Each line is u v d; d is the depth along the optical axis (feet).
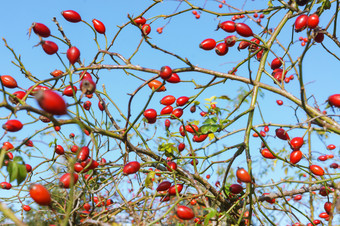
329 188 1.98
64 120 1.52
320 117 1.70
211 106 2.10
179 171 1.93
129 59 1.82
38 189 1.37
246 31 1.82
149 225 1.61
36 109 1.42
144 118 2.01
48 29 1.75
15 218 1.24
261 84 1.80
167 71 1.75
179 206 1.61
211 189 1.94
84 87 1.56
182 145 2.07
